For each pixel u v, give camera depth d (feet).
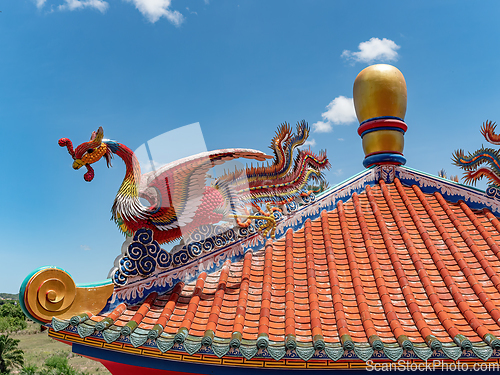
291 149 25.66
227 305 18.80
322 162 27.14
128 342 16.33
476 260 21.76
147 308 18.11
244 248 22.44
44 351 145.07
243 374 17.15
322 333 16.84
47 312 16.34
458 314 18.31
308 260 21.66
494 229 24.38
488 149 26.43
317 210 25.81
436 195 27.17
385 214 25.63
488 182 26.78
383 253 22.31
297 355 16.30
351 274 20.71
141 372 18.21
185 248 20.53
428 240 22.95
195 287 19.63
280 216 24.45
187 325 17.03
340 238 23.68
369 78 29.58
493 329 17.35
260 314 18.02
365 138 29.78
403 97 29.60
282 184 24.94
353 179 27.61
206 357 16.61
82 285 17.63
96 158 19.03
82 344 16.85
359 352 15.67
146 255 19.34
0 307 200.34
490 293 19.66
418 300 19.13
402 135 29.58
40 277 16.37
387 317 17.90
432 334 16.92
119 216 19.31
